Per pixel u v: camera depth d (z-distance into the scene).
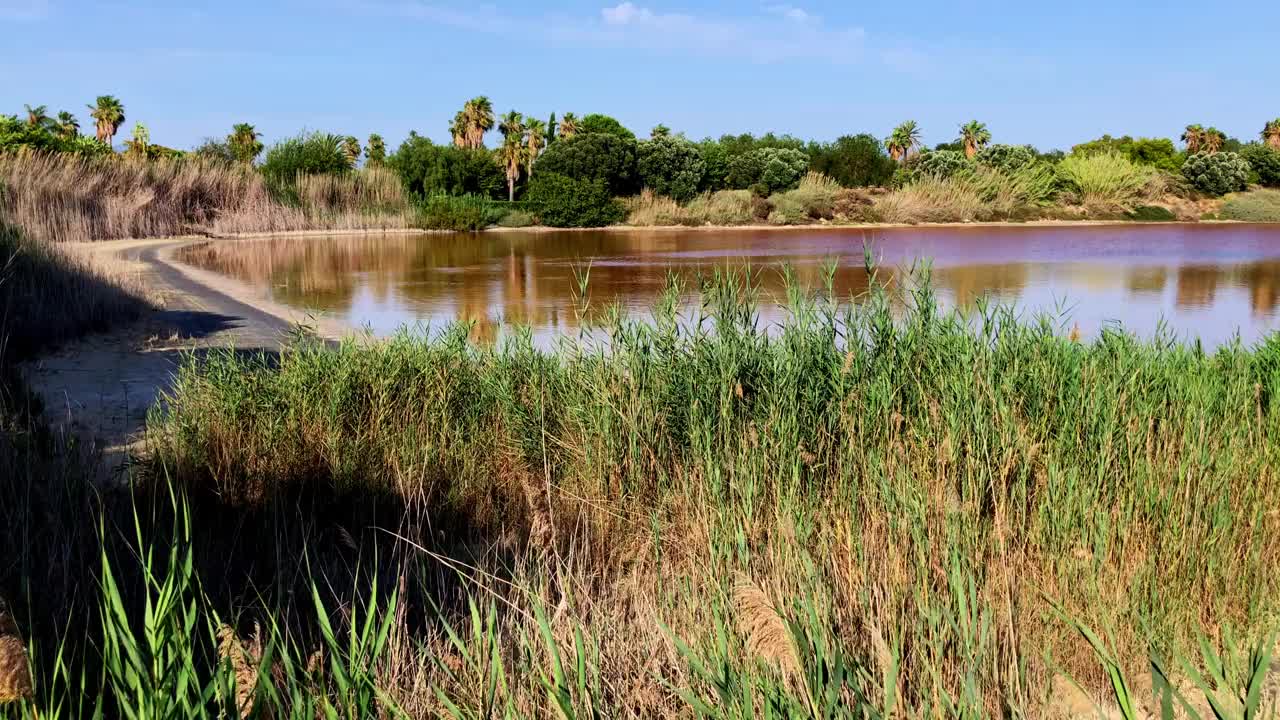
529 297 19.39
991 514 4.80
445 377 7.26
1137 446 5.39
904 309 7.13
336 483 6.11
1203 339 14.57
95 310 13.30
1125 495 5.08
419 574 4.75
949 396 5.75
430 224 46.53
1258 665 2.93
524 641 3.56
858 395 5.98
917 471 5.07
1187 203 64.12
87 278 14.82
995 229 51.16
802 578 3.92
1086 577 4.36
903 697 3.33
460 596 4.46
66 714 3.23
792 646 2.88
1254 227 53.41
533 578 4.49
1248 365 7.36
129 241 36.06
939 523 4.39
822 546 4.33
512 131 79.06
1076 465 5.07
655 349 6.87
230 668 2.95
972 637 3.47
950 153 65.31
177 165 44.31
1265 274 25.03
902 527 4.33
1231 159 65.88
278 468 6.29
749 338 6.70
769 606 3.04
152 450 6.85
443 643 4.05
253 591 4.64
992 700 3.39
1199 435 5.50
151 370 10.73
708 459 5.46
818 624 3.22
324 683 3.45
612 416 6.30
